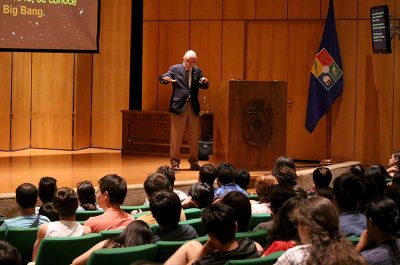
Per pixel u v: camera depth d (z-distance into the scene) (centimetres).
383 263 328
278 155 918
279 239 356
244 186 655
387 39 1030
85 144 1241
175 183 823
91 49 1060
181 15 1200
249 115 905
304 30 1149
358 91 1131
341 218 436
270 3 1158
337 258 261
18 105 1191
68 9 1043
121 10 1219
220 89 941
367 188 468
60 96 1212
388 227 332
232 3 1174
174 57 1206
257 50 1170
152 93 1220
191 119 936
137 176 902
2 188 785
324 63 1111
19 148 1198
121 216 491
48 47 1034
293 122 1160
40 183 585
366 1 1122
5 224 507
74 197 454
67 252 421
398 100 1117
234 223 342
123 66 1223
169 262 361
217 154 951
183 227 425
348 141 1139
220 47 1183
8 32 1009
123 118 1155
